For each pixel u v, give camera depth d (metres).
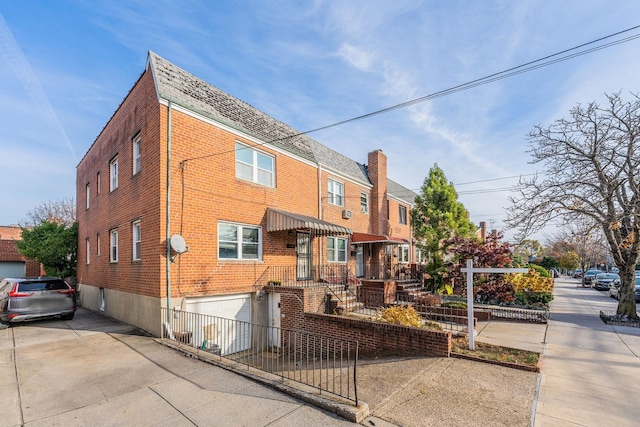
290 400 4.98
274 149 13.02
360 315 11.23
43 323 10.80
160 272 8.94
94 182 15.70
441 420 4.41
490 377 6.08
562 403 4.99
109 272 12.92
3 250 25.98
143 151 10.31
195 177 10.05
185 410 4.65
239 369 6.23
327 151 17.88
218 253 10.54
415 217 21.69
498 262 15.23
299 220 11.25
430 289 20.36
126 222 11.41
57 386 5.49
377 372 6.47
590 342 8.82
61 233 18.80
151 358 6.98
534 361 6.88
